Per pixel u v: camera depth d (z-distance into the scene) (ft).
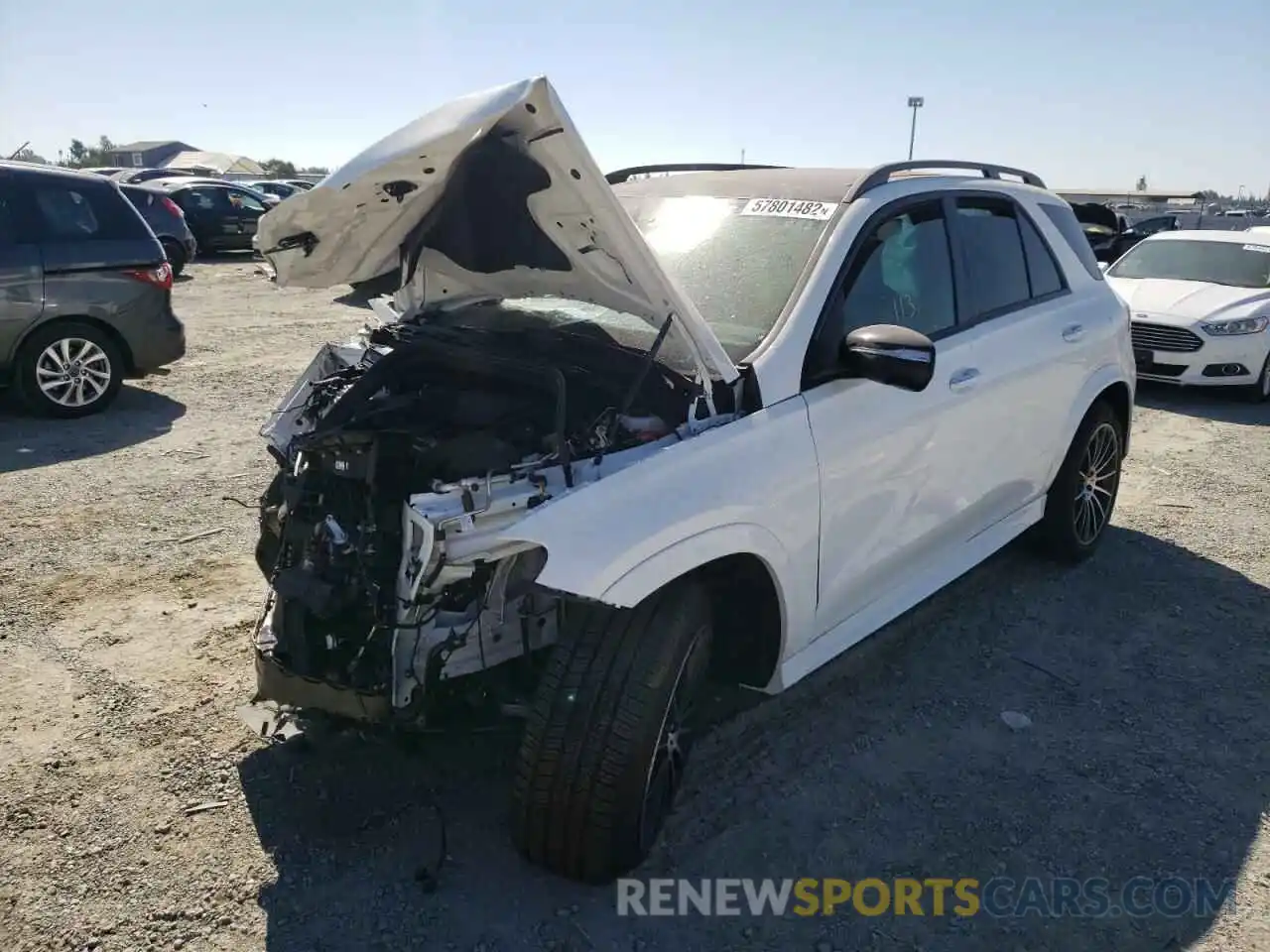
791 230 11.75
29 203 25.03
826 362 10.76
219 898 9.13
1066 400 15.14
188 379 31.12
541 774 8.75
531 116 8.22
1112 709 12.57
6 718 11.80
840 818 10.40
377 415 10.00
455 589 8.81
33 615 14.39
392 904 9.09
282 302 50.37
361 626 9.41
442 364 10.94
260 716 10.35
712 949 8.71
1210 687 13.14
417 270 12.24
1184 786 11.02
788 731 11.93
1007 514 14.80
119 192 26.73
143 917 8.90
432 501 8.43
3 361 24.91
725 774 11.09
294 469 10.53
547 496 8.68
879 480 11.35
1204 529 19.02
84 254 25.54
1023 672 13.43
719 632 10.64
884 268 11.91
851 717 12.27
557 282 10.97
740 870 9.64
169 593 15.17
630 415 9.92
